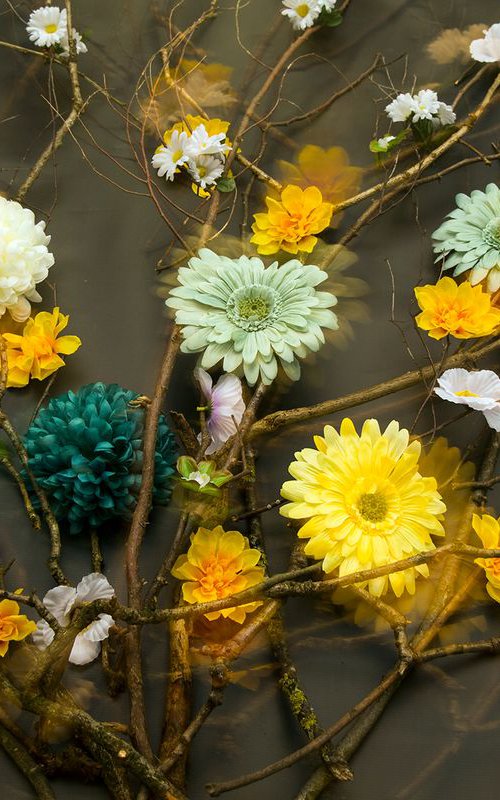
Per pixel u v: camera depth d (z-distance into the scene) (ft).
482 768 3.88
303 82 4.75
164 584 3.97
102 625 3.96
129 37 4.80
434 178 4.50
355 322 4.37
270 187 4.54
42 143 4.61
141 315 4.36
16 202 4.38
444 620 4.00
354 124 4.68
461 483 4.15
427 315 4.25
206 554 4.00
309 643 3.99
